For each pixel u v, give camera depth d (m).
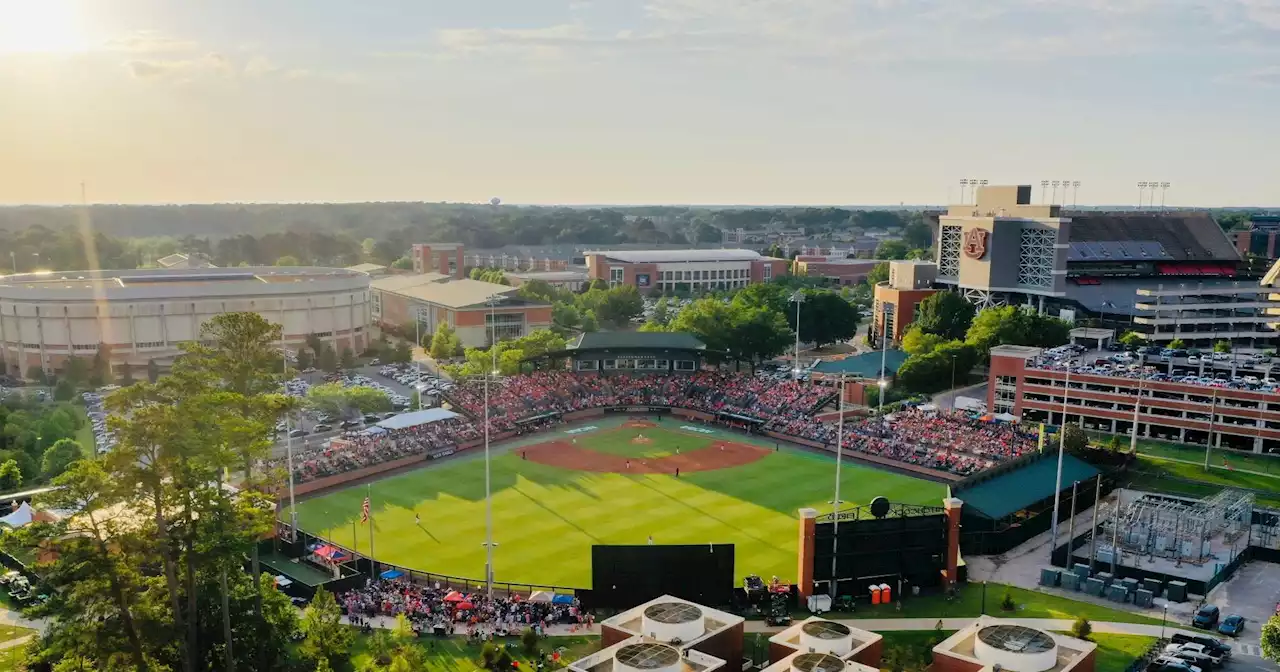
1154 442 159.25
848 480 138.00
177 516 68.38
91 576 65.12
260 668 72.31
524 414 172.00
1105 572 103.25
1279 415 148.75
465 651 81.44
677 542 110.81
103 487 63.78
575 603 89.62
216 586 72.62
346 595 92.00
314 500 128.00
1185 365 177.25
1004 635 65.62
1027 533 117.06
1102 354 191.75
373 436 152.00
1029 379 173.12
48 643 65.25
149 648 68.56
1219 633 88.62
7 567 100.56
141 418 65.06
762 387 183.88
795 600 94.94
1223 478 139.50
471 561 105.19
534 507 124.75
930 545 98.88
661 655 60.97
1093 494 131.75
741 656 71.38
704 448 157.25
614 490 132.62
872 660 68.81
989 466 138.12
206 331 99.56
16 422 156.12
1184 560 105.88
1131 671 78.94
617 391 188.88
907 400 187.00
